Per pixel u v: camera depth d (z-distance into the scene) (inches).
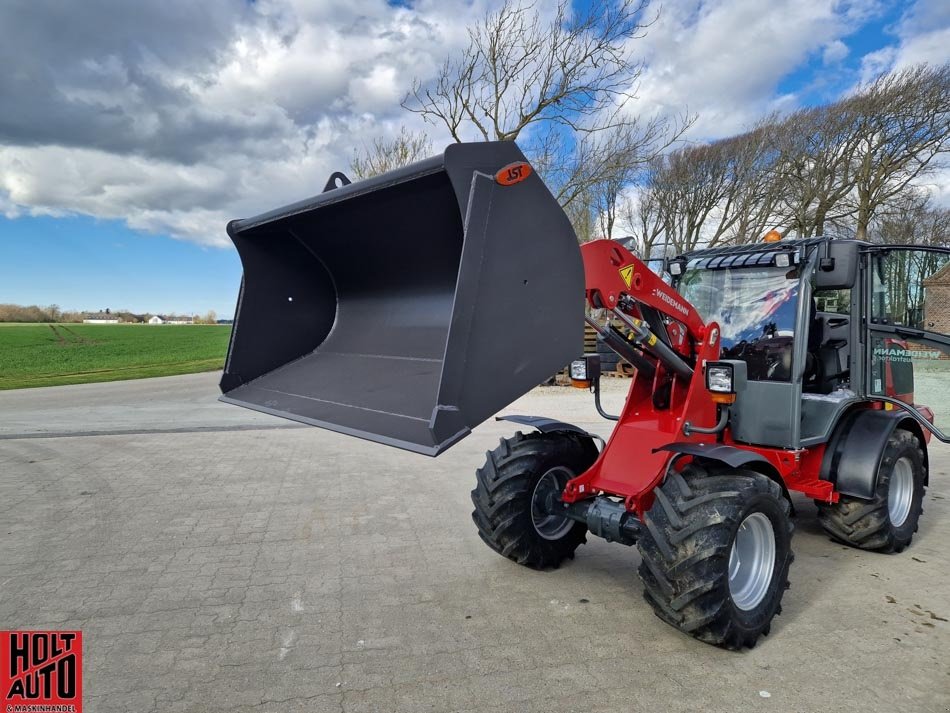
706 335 141.6
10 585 144.7
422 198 113.7
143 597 138.6
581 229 708.0
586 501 136.5
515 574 151.2
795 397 146.9
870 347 163.9
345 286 151.5
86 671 108.7
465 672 108.4
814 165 832.9
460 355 86.2
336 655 114.2
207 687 104.0
